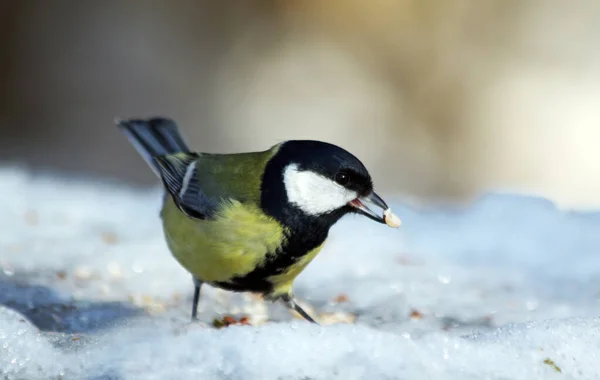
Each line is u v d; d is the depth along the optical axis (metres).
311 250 7.11
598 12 17.28
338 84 18.09
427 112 17.80
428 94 17.81
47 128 18.09
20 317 5.79
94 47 18.53
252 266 7.06
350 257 10.27
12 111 18.09
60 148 17.88
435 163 17.62
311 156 7.00
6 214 11.48
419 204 13.66
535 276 9.48
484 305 8.36
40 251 9.88
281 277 7.21
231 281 7.28
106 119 18.22
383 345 5.50
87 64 18.42
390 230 11.59
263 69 18.45
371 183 7.15
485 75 17.62
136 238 10.69
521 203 11.93
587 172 17.08
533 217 11.55
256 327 5.66
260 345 5.46
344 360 5.35
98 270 9.32
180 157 7.77
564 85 17.44
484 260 10.24
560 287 9.04
